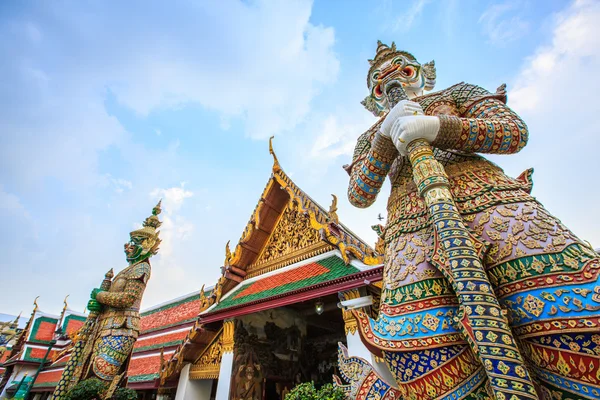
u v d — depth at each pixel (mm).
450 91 3002
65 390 8922
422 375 1986
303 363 10625
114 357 9344
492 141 2350
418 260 2303
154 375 10586
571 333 1611
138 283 10688
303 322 11344
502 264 1972
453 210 2055
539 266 1838
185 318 14195
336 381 3311
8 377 22688
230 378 8406
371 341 2264
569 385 1596
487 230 2123
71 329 27141
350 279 6281
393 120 2564
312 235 8914
